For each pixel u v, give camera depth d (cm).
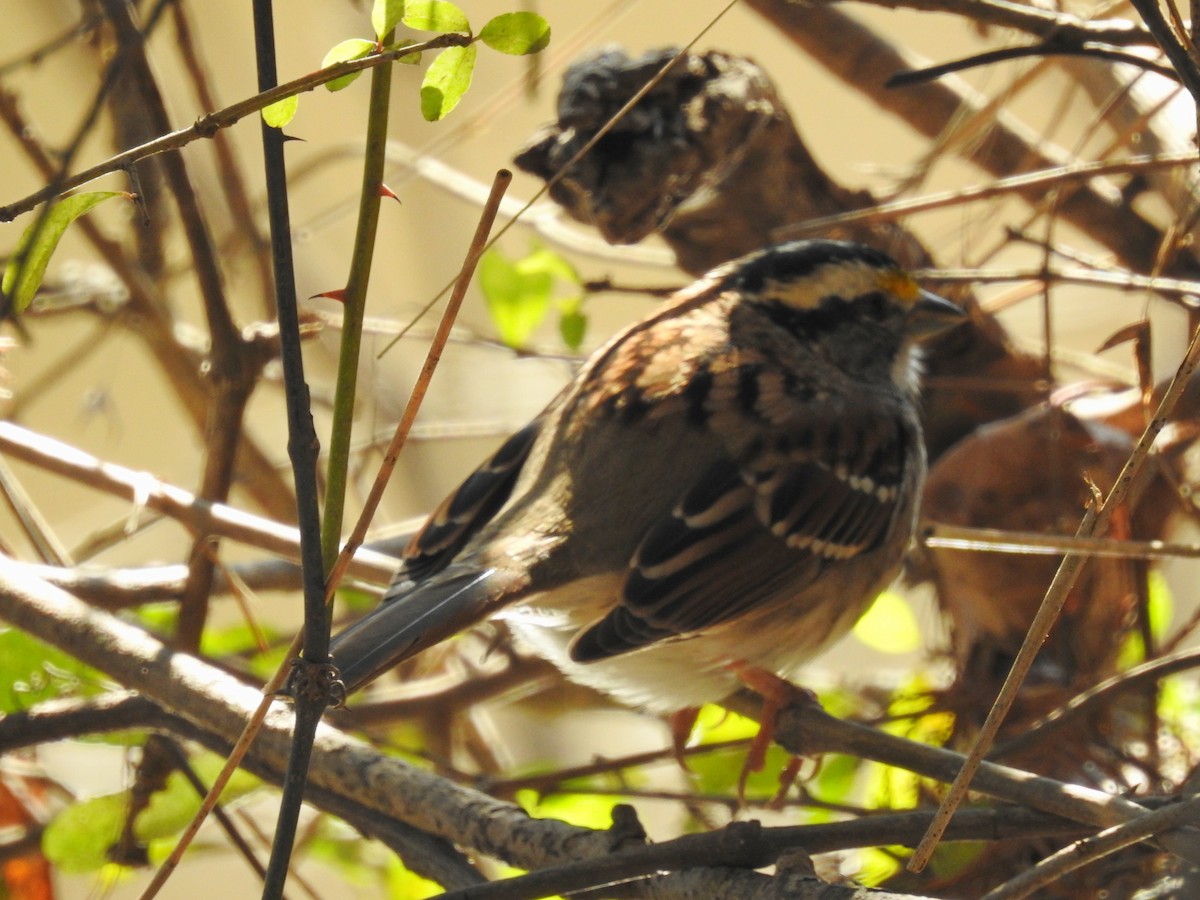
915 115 855
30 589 613
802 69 1206
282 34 1067
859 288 759
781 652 704
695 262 828
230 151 862
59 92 1098
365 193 390
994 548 593
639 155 704
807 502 702
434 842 524
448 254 1000
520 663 785
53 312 853
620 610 639
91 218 816
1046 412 752
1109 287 693
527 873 459
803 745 638
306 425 382
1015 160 821
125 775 700
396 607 597
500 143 1079
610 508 673
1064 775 704
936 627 810
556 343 1015
